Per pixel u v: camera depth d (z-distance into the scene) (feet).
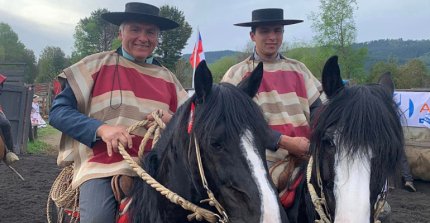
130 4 11.68
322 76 9.45
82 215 10.19
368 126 8.17
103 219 10.06
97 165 10.55
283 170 11.61
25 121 47.44
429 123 31.27
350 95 8.83
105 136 9.84
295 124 12.27
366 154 8.00
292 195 10.98
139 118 11.23
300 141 10.88
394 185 8.64
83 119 10.30
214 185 8.02
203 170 8.07
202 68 8.22
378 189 8.07
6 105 45.78
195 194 8.61
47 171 37.47
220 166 7.83
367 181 7.85
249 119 8.01
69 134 10.37
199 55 22.27
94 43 159.43
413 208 26.25
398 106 8.90
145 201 9.36
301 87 12.69
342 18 78.38
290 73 12.82
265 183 7.57
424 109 31.50
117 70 11.44
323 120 8.87
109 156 10.55
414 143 31.81
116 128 9.99
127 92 11.25
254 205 7.45
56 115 10.59
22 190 30.50
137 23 11.52
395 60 92.53
